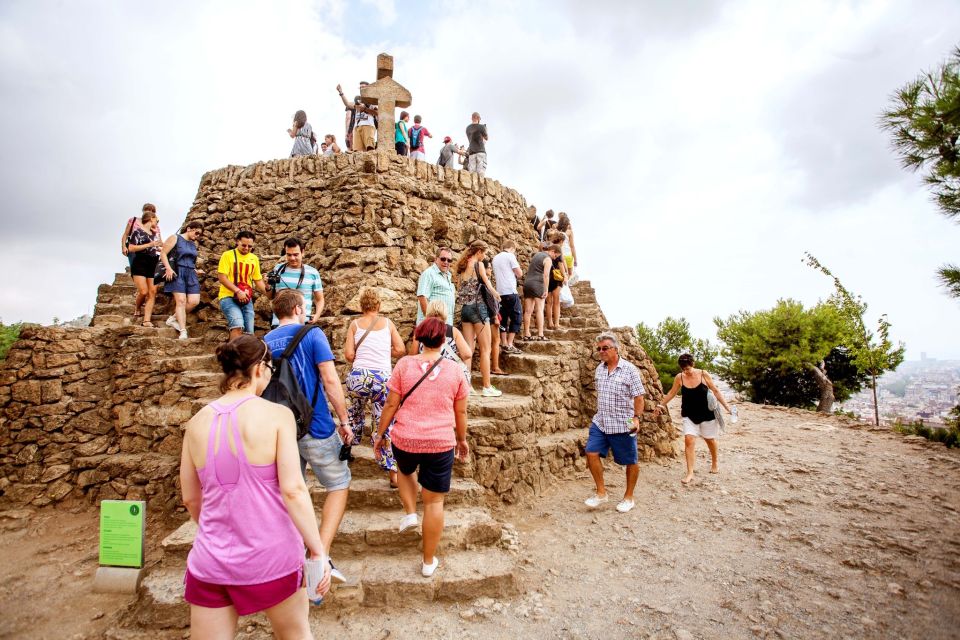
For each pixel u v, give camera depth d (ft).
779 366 56.75
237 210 25.12
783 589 11.78
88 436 17.98
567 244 32.32
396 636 9.71
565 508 17.17
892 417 41.14
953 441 25.77
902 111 17.74
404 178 24.13
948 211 17.47
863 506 16.98
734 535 14.92
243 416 6.48
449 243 25.04
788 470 21.42
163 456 17.22
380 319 13.52
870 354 39.78
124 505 11.93
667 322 68.54
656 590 11.78
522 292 29.22
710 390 20.26
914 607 10.91
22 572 12.91
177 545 11.27
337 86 30.96
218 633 6.23
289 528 6.53
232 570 6.10
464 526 12.56
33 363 17.61
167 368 18.17
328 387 10.13
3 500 16.75
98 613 10.89
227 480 6.26
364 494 13.20
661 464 22.41
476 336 20.48
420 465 10.83
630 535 14.94
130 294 24.16
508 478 17.02
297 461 6.56
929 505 17.08
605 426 16.65
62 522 16.01
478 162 31.58
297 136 28.84
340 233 22.33
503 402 18.08
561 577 12.39
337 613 10.30
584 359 24.44
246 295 19.20
